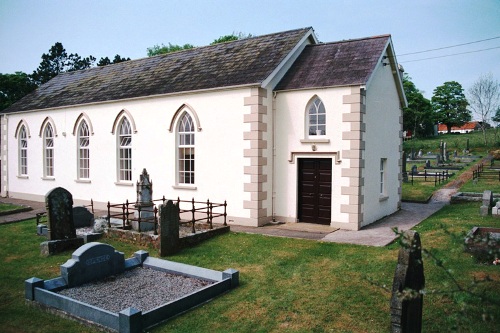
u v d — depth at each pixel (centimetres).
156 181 1819
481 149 5316
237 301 827
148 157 1845
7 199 2534
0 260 1170
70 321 751
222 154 1594
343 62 1557
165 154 1783
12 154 2614
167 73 1953
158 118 1800
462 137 6544
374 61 1488
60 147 2273
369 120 1505
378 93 1593
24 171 2580
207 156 1636
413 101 6694
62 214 1262
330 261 1030
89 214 1591
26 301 840
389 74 1711
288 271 983
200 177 1661
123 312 678
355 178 1411
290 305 798
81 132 2184
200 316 760
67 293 867
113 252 998
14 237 1425
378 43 1591
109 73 2375
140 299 837
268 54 1681
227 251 1173
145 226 1398
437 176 2939
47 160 2406
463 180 2684
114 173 1995
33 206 2198
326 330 700
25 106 2516
